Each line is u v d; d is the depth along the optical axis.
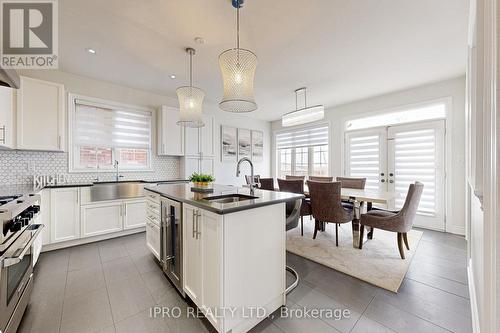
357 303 1.78
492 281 0.72
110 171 3.74
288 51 2.65
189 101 2.60
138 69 3.17
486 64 0.84
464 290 1.94
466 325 1.52
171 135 4.15
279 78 3.45
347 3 1.87
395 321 1.57
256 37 2.36
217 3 1.86
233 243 1.42
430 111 3.79
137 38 2.38
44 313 1.65
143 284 2.06
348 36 2.35
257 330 1.50
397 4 1.88
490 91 0.77
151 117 4.18
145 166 4.14
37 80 2.79
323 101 4.64
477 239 1.51
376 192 3.24
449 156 3.55
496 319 0.68
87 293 1.91
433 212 3.72
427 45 2.53
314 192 3.04
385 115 4.32
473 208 1.89
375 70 3.18
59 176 3.19
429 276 2.18
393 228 2.57
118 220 3.33
